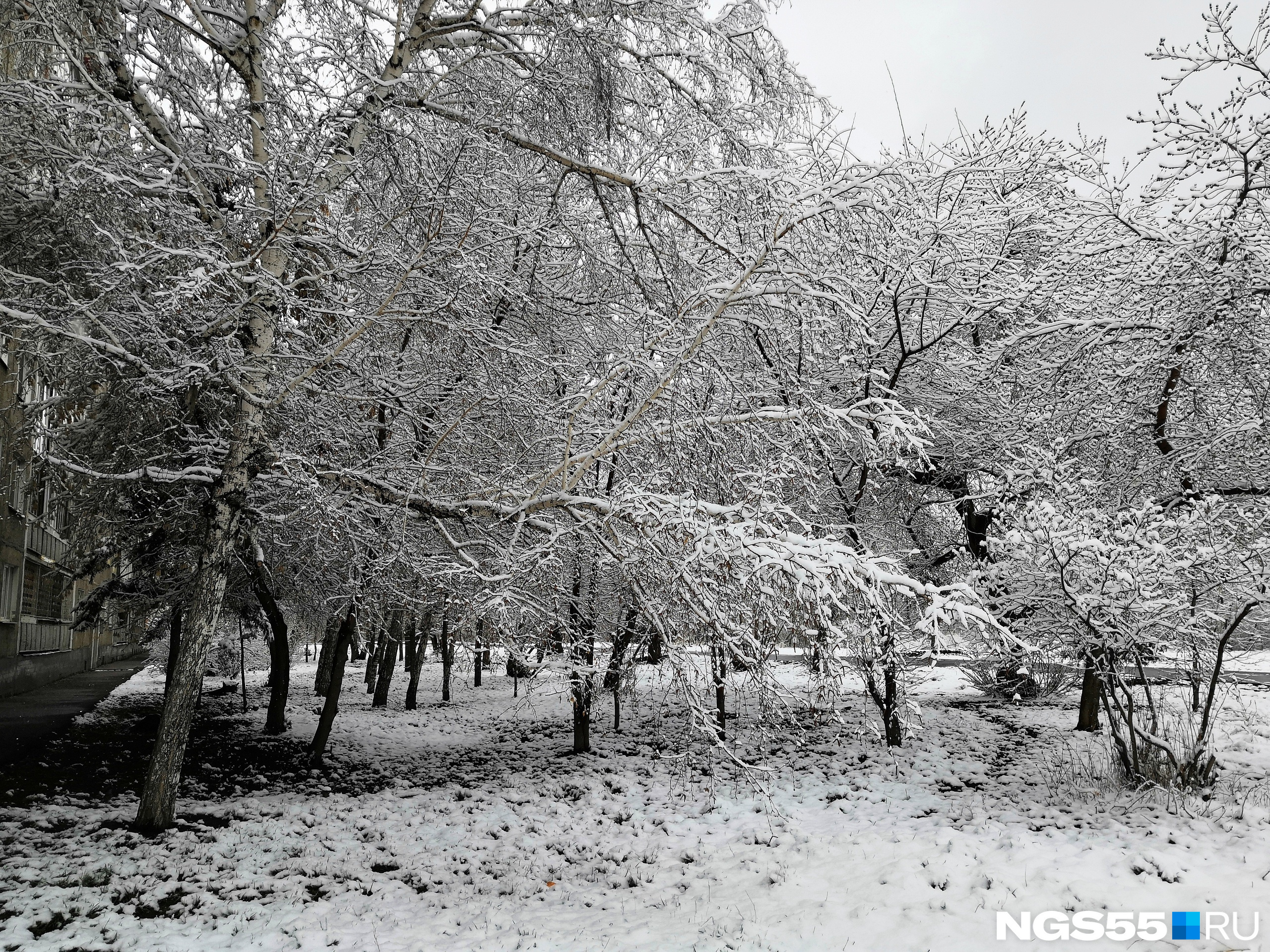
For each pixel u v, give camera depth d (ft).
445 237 31.12
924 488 50.85
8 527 63.21
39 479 36.50
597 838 31.73
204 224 28.86
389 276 31.60
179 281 23.61
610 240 36.86
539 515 31.30
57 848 27.17
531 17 34.06
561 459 31.86
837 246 28.89
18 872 24.63
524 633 30.07
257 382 29.96
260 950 20.45
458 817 34.83
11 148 28.58
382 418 38.19
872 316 42.24
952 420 44.52
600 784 39.29
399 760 50.16
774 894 24.04
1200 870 21.74
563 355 33.81
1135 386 39.47
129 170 27.78
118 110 28.66
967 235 42.16
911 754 38.81
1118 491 40.47
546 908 24.29
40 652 80.79
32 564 75.46
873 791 34.04
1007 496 34.45
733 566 24.14
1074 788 30.53
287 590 54.44
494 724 63.41
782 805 33.60
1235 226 35.88
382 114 30.81
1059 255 42.24
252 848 28.99
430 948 20.81
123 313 28.43
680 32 35.09
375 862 28.94
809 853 27.09
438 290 29.55
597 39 33.32
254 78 31.32
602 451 27.61
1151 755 29.48
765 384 31.04
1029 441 40.27
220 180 30.55
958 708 53.06
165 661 82.64
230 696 81.82
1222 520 30.73
